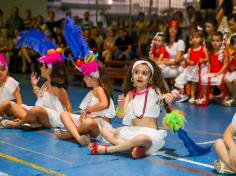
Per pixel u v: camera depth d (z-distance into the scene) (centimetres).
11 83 607
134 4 1350
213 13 1070
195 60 830
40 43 598
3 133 548
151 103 454
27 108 585
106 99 496
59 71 559
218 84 809
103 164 414
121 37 1131
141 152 434
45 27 1230
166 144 498
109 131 464
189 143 446
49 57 556
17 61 1317
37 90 588
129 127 462
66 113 513
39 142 501
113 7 1392
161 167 406
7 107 586
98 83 505
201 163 423
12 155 444
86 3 1577
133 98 466
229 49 805
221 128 596
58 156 441
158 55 893
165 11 1278
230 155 369
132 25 1305
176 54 878
